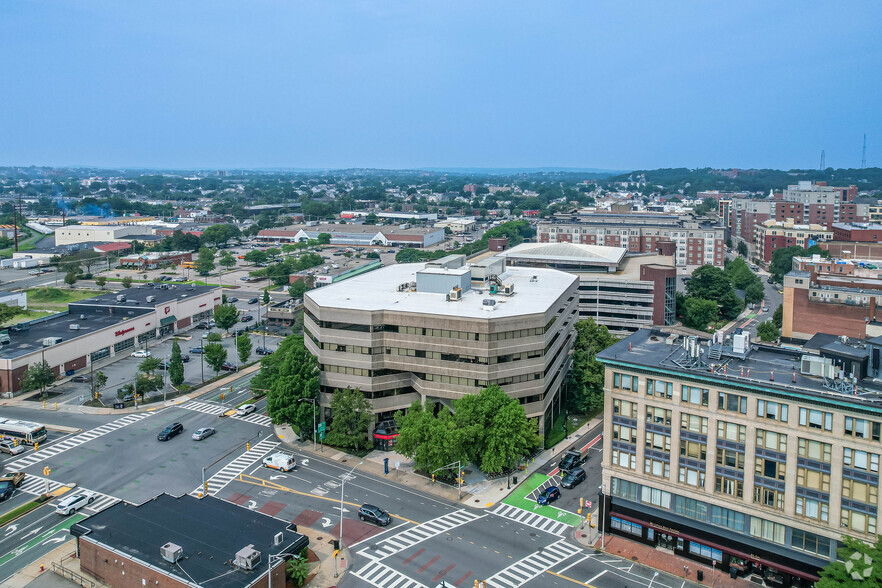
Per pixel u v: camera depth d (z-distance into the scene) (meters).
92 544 83.06
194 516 90.12
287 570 81.06
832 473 76.75
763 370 86.81
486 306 128.50
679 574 86.00
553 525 98.25
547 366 127.31
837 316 182.38
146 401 149.88
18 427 125.50
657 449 90.19
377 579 84.12
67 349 168.00
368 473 114.88
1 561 87.50
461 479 110.75
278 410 125.44
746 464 82.88
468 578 84.62
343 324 125.75
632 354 94.81
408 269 175.00
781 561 81.56
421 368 123.69
